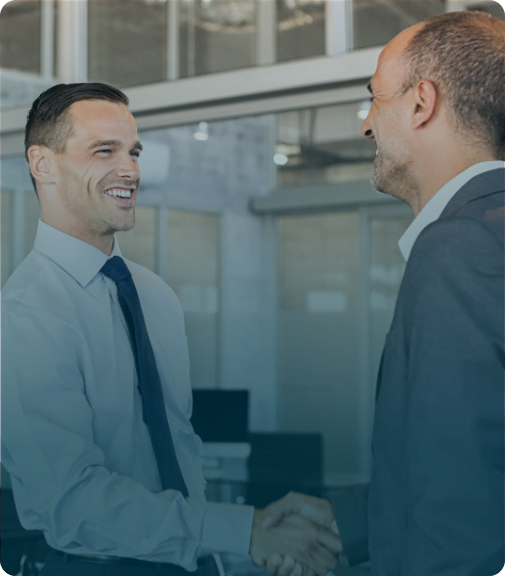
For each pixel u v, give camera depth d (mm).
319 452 5191
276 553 1157
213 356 5766
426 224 900
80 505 1113
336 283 5516
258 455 5027
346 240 5465
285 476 4891
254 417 5477
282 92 2160
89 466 1142
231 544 1147
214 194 5762
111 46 2824
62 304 1252
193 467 1416
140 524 1133
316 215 5602
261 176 5660
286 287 5695
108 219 1348
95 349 1257
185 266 5730
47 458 1126
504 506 745
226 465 4949
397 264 5281
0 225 3994
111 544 1125
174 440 1411
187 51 2766
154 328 1489
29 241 4051
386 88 929
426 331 769
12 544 2314
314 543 1141
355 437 5348
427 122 892
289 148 5613
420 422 766
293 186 5609
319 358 5547
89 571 1107
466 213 802
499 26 909
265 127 5645
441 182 891
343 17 2115
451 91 874
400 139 919
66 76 2799
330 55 2074
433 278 776
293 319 5707
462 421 743
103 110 1349
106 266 1326
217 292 5688
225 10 2666
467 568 747
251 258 5809
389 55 933
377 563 849
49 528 1124
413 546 773
